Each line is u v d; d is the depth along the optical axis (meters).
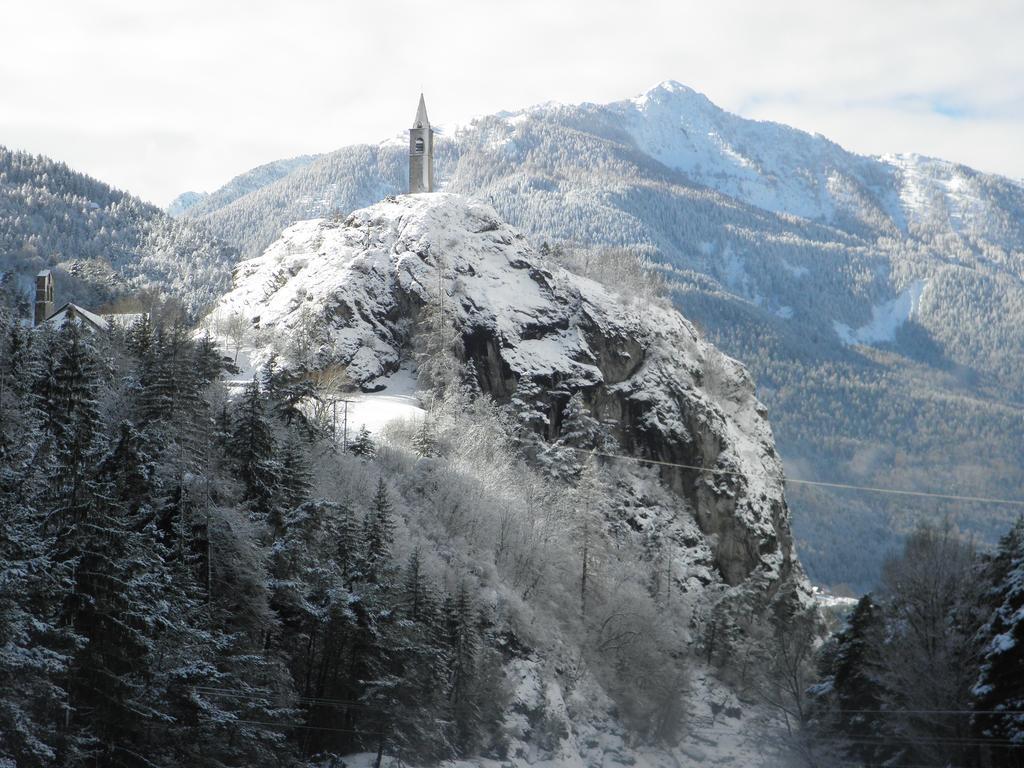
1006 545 106.62
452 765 134.62
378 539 134.88
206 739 97.56
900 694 108.19
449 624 152.12
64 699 85.94
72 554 90.56
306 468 134.62
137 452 102.50
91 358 118.19
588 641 192.00
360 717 122.44
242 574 111.12
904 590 110.38
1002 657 91.81
